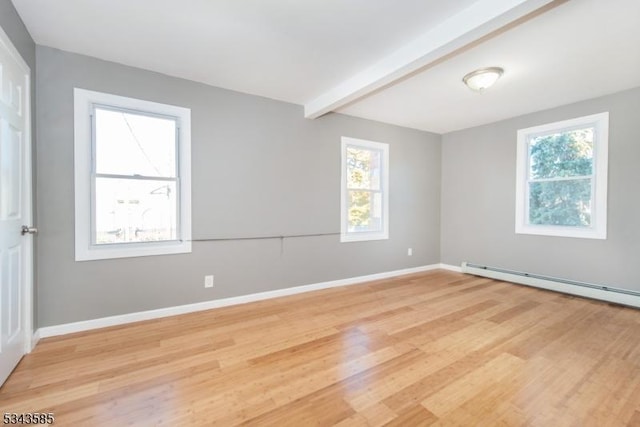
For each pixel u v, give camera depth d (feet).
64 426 4.74
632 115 10.48
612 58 8.34
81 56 8.26
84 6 6.23
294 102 11.90
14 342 6.31
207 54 8.26
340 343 7.63
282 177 11.74
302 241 12.28
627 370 6.39
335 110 12.89
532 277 12.94
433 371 6.35
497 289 12.69
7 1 5.93
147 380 5.98
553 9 6.17
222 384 5.87
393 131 15.06
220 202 10.44
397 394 5.58
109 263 8.67
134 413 5.04
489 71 8.89
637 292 10.37
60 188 8.04
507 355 7.04
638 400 5.41
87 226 8.40
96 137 8.59
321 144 12.75
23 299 6.82
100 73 8.50
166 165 9.61
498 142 14.49
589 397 5.50
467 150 15.83
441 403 5.33
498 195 14.53
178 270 9.70
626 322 9.04
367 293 12.09
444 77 9.59
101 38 7.48
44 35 7.34
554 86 10.33
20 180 6.68
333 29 7.09
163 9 6.35
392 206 15.12
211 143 10.26
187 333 8.19
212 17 6.62
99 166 8.64
